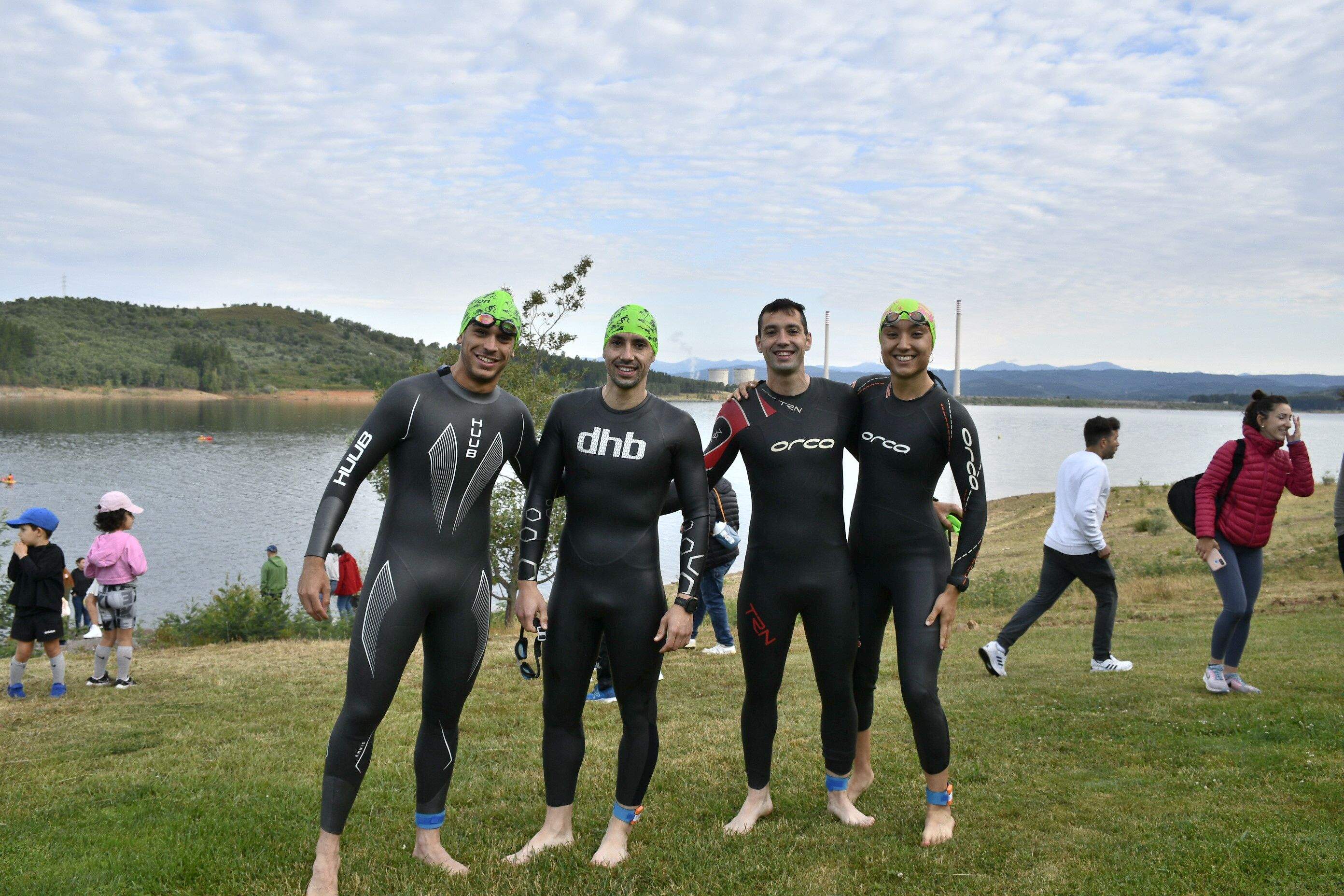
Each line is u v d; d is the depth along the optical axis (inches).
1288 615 347.6
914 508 146.1
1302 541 571.8
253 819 152.2
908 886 120.6
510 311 133.3
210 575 1061.8
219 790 169.9
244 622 500.4
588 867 130.4
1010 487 1971.0
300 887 124.2
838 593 144.5
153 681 304.3
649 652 137.9
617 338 137.3
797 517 144.8
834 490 146.9
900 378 144.9
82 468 2229.3
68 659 385.1
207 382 6884.8
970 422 143.9
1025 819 143.5
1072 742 183.9
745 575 149.0
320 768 186.2
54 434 3250.5
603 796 165.2
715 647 327.9
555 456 143.6
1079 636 337.7
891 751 185.5
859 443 151.4
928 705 136.7
